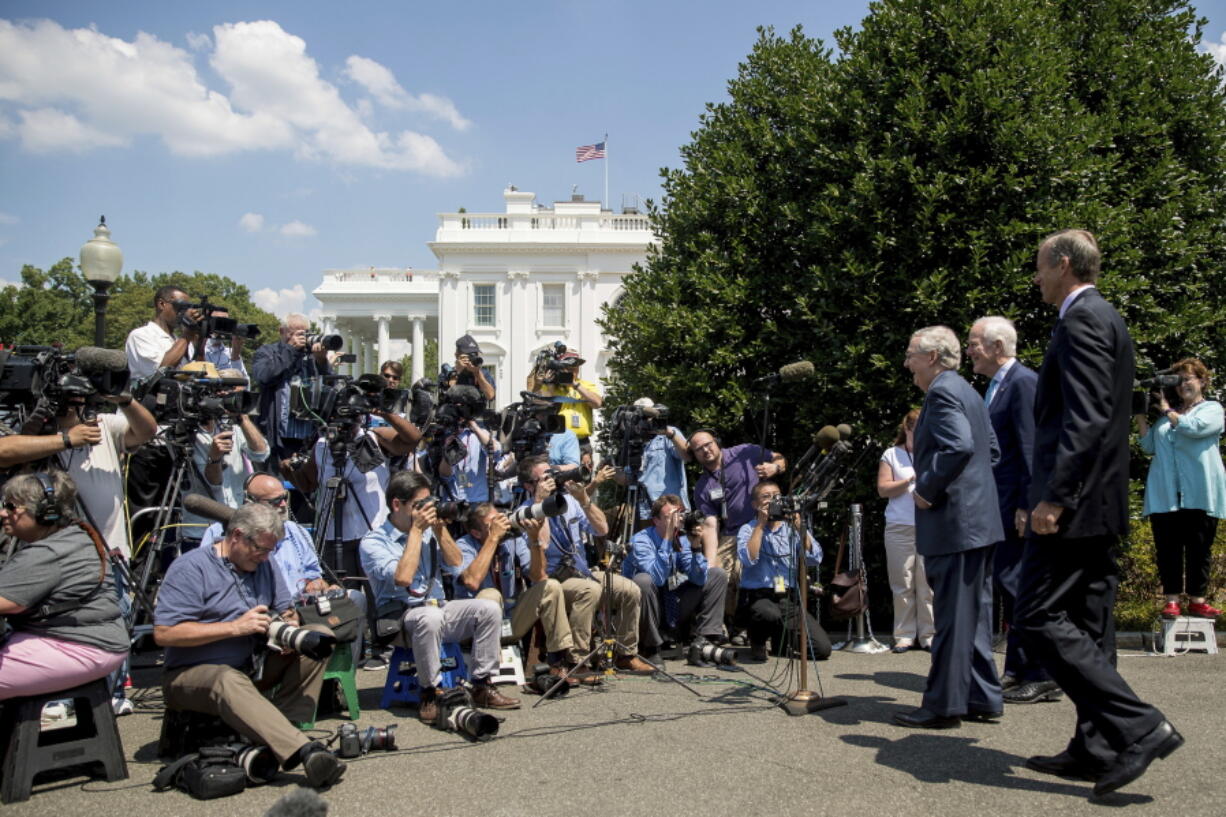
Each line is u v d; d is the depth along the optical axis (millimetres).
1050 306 8250
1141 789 3756
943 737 4598
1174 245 8805
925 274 8414
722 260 9516
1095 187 8516
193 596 4438
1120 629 7941
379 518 7066
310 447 7270
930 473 4664
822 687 5914
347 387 6566
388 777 4117
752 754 4363
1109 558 3885
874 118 8906
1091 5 10133
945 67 8734
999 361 5543
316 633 4340
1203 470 7070
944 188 8219
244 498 6754
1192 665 6465
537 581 6148
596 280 35219
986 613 4855
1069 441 3723
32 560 3973
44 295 44688
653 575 7066
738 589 7336
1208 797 3645
